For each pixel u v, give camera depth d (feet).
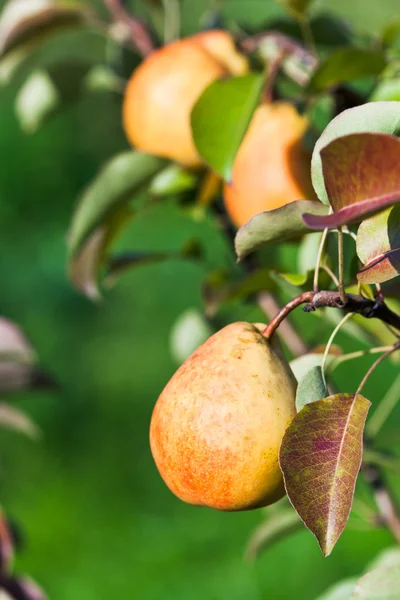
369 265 3.50
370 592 3.84
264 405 3.50
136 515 11.94
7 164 19.31
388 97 4.23
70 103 5.22
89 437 13.37
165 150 4.45
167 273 16.81
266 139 4.25
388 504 4.56
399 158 3.25
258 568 10.73
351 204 3.33
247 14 17.42
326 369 3.68
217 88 4.10
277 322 3.57
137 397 14.12
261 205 4.25
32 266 17.29
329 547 3.37
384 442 4.64
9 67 5.22
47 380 4.84
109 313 16.20
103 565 11.14
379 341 4.25
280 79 4.54
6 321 4.75
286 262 9.66
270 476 3.51
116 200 4.49
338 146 3.26
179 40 4.79
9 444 13.07
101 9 10.94
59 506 12.10
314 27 4.74
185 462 3.51
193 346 5.37
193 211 4.68
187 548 11.25
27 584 4.63
